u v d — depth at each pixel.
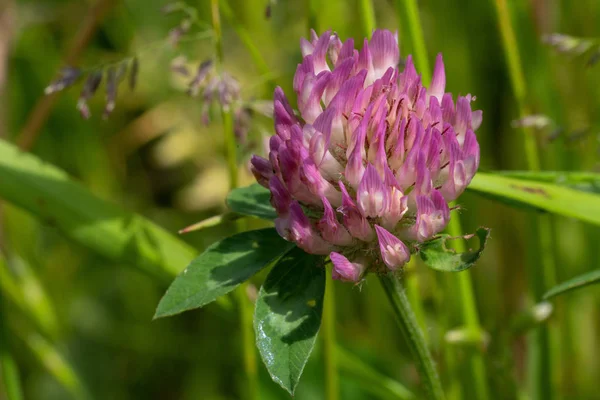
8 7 0.29
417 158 0.21
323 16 0.29
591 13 0.29
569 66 0.30
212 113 0.33
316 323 0.21
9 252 0.29
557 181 0.25
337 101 0.22
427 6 0.32
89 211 0.26
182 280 0.22
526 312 0.26
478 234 0.21
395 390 0.28
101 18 0.29
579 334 0.30
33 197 0.26
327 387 0.26
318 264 0.22
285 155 0.21
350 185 0.22
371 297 0.32
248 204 0.23
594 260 0.30
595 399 0.30
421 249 0.21
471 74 0.31
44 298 0.30
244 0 0.34
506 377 0.27
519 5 0.29
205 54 0.34
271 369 0.21
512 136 0.31
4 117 0.30
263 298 0.21
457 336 0.26
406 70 0.22
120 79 0.24
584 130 0.26
